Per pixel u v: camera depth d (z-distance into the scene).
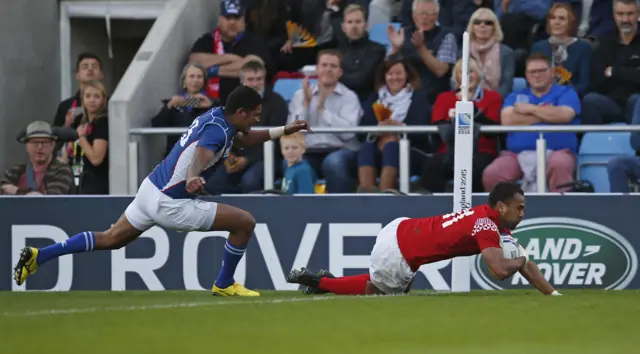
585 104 38.62
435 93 39.66
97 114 39.78
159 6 48.47
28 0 46.34
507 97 38.12
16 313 22.89
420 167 37.34
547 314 22.17
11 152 45.12
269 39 43.03
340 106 38.88
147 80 40.56
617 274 34.47
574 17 41.09
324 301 25.23
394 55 39.34
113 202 35.94
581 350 16.95
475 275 34.56
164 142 40.19
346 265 35.00
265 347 17.16
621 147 38.38
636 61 39.72
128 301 26.55
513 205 26.08
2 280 36.25
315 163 38.47
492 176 36.66
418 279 34.75
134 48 53.19
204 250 35.44
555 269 34.62
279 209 35.19
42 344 17.52
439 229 26.59
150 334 18.89
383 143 37.56
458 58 39.97
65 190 39.34
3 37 44.81
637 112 37.53
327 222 35.09
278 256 35.19
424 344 17.69
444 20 41.75
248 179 37.69
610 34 41.75
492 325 20.31
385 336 18.67
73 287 36.03
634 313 22.41
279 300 25.78
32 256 27.62
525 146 36.81
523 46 41.34
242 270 35.34
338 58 38.69
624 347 17.34
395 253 27.09
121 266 35.78
